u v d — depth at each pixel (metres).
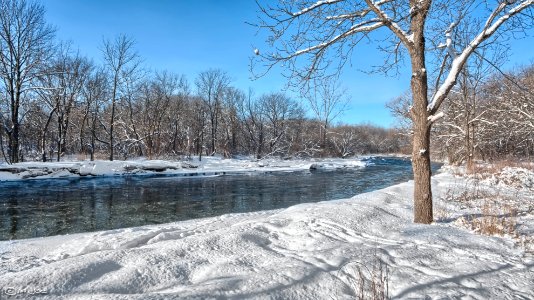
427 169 6.74
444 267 4.06
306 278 3.52
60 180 22.34
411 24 6.66
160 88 39.88
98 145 41.72
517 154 31.98
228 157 45.75
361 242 4.94
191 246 4.59
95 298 2.89
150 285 3.51
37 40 26.50
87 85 33.62
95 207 13.94
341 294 3.31
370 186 21.62
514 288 3.60
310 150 51.97
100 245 5.48
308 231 5.45
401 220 6.45
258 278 3.45
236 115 51.94
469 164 20.88
